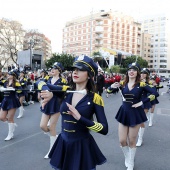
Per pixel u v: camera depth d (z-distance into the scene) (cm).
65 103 258
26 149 520
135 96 428
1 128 695
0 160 458
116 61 5075
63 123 262
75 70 258
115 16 7950
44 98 259
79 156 247
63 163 251
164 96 1908
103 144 565
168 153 521
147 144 583
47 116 473
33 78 1409
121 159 473
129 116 423
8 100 575
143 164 456
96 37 7844
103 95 1717
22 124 754
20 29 4200
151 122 786
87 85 262
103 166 437
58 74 526
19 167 427
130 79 448
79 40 8425
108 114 955
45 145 548
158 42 10769
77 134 253
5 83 603
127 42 8331
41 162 451
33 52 3272
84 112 248
